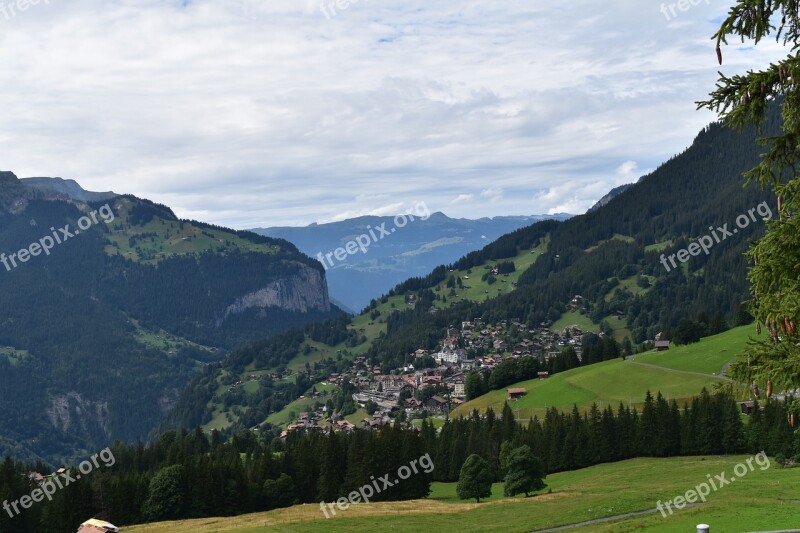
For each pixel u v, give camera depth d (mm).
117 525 120938
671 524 57656
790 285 18703
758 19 18250
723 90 19281
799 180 18438
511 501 109938
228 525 106312
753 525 52750
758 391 20000
